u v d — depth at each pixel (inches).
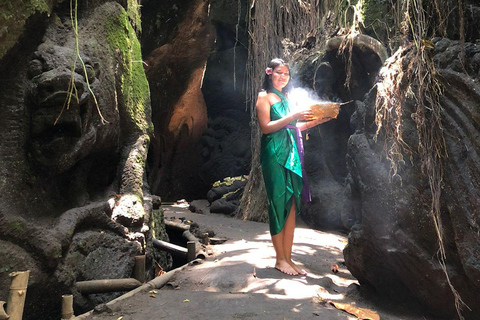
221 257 198.2
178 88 561.0
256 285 150.3
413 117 123.1
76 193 175.9
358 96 313.1
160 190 573.0
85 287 153.6
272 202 165.5
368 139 139.6
